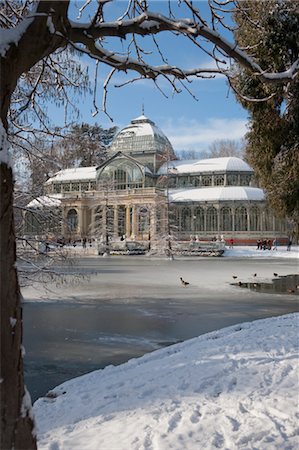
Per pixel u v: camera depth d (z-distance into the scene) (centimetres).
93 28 347
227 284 2462
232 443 424
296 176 1302
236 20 1054
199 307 1680
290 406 512
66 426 527
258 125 1295
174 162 8212
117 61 388
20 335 281
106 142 8150
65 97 728
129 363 863
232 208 6888
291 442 423
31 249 1255
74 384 748
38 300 1875
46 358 989
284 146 1328
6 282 272
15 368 274
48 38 304
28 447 277
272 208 1459
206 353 806
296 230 1484
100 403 600
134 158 7794
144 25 362
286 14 1079
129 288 2280
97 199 7181
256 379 620
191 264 4106
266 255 5562
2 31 287
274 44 1102
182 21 382
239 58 402
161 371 725
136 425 491
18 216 1198
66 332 1249
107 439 461
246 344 848
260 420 478
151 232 6222
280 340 866
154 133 8156
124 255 5844
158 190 7200
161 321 1405
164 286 2353
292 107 1240
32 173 1147
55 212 1260
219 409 520
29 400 285
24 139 959
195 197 7119
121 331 1262
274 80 424
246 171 7431
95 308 1664
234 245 6831
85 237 6794
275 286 2361
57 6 302
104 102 498
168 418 500
